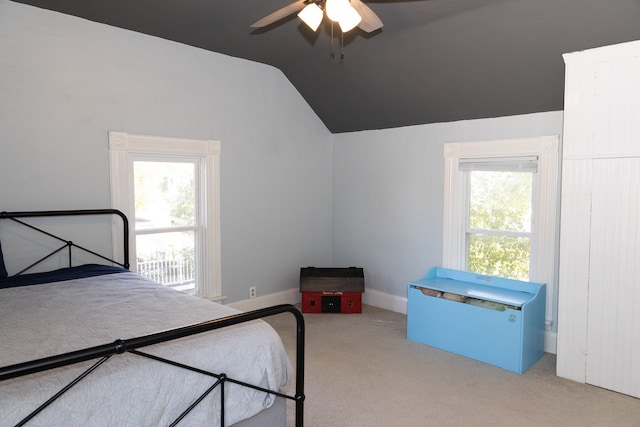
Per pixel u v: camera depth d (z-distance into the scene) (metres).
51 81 2.97
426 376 2.94
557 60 2.90
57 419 1.31
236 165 4.01
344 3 1.95
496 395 2.68
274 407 1.96
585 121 2.73
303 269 4.45
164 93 3.50
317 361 3.16
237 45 3.62
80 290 2.44
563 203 2.83
